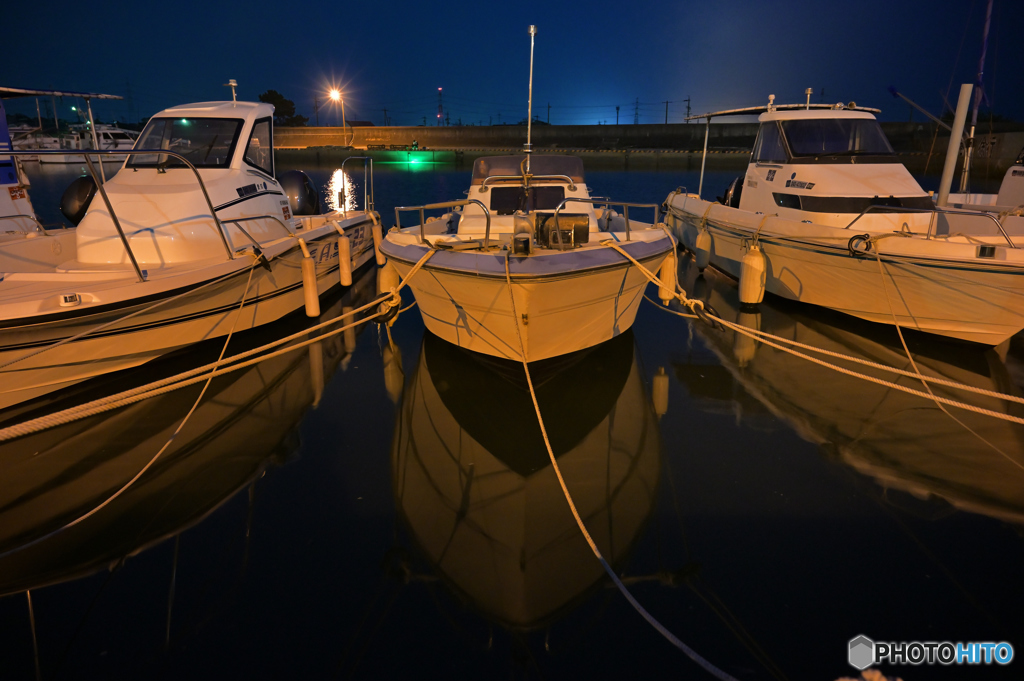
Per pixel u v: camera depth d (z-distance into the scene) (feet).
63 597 8.89
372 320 22.44
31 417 14.08
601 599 8.85
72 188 21.62
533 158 19.26
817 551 9.71
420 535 10.34
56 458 12.62
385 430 14.05
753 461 12.48
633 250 15.62
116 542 10.13
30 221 21.39
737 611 8.52
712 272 30.09
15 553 9.86
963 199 23.79
